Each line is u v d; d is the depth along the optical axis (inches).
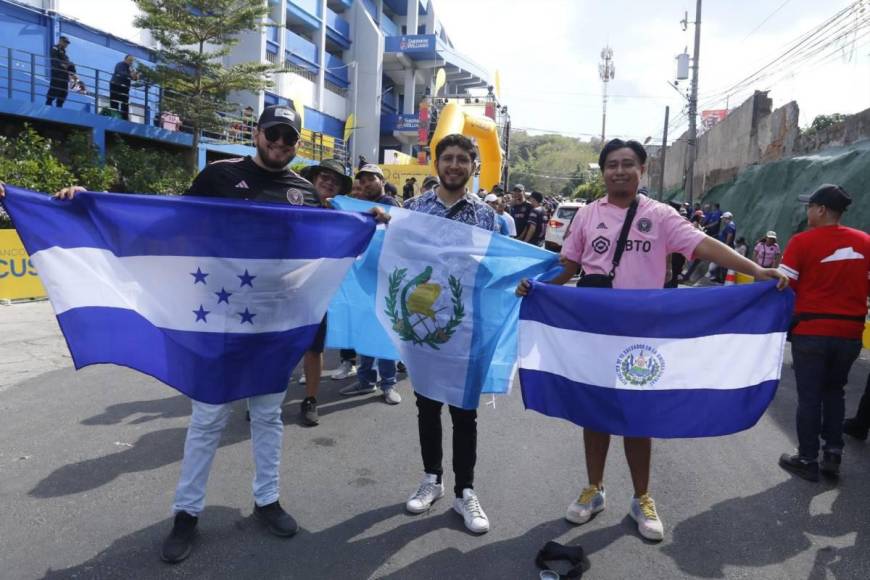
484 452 168.9
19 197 107.0
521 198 418.0
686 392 120.3
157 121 684.7
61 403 195.9
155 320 113.4
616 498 143.3
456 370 127.6
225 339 115.0
